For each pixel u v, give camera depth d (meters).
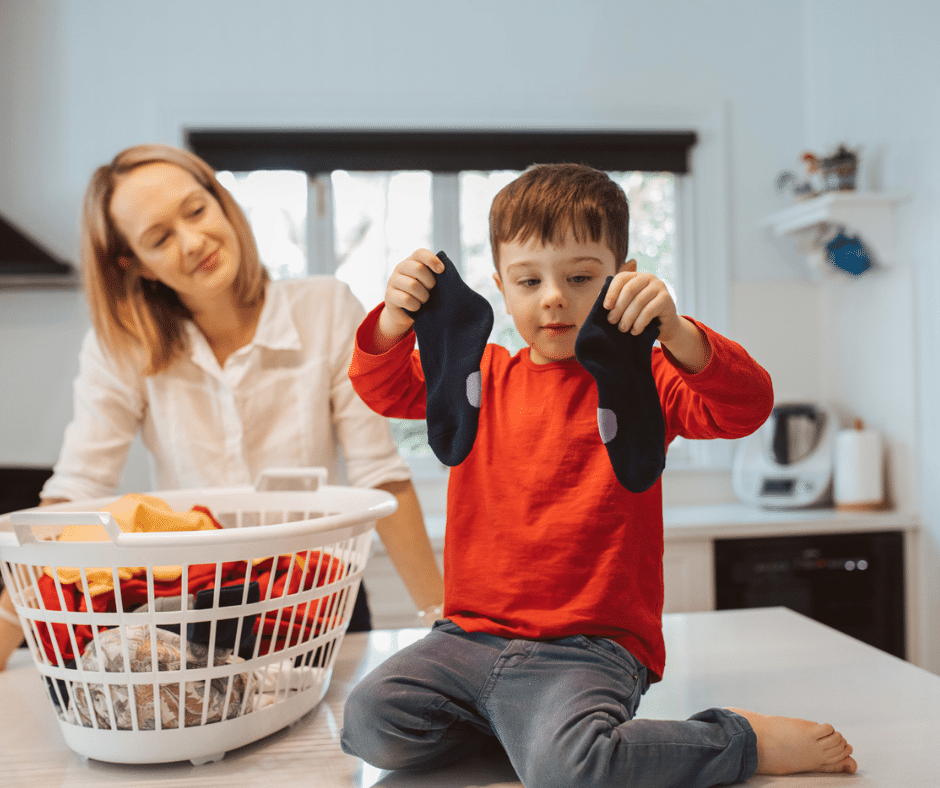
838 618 2.11
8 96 2.28
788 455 2.31
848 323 2.40
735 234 2.52
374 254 2.48
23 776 0.67
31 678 0.95
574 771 0.58
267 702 0.73
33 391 2.27
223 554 0.64
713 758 0.60
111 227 1.09
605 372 0.65
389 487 1.15
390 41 2.38
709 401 0.69
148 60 2.32
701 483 2.48
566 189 0.73
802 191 2.33
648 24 2.46
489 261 2.50
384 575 2.05
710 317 2.50
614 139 2.43
